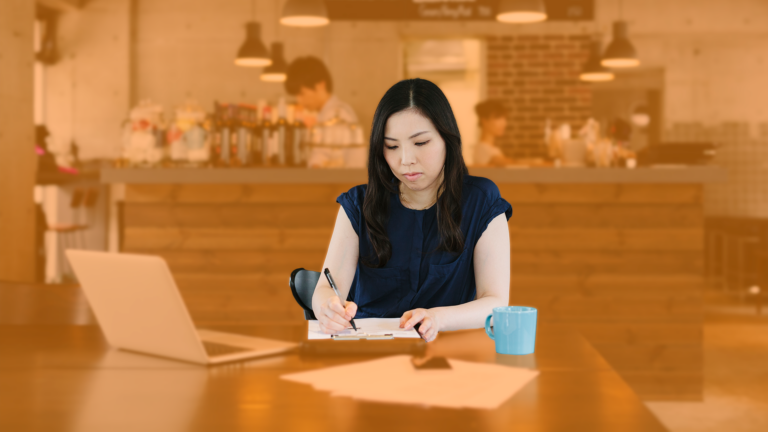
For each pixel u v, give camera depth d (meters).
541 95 7.30
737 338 4.54
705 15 7.38
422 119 1.29
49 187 6.93
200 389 0.89
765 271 6.17
